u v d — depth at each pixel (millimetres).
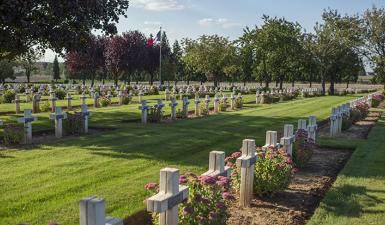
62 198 7328
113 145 12422
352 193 7961
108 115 20875
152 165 9961
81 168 9445
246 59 59344
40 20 16344
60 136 13977
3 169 9258
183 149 12086
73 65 62094
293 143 10250
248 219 6703
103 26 19188
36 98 22484
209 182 5445
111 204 7023
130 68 60625
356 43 47375
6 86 46656
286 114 23688
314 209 7289
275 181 7680
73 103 28969
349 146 13258
